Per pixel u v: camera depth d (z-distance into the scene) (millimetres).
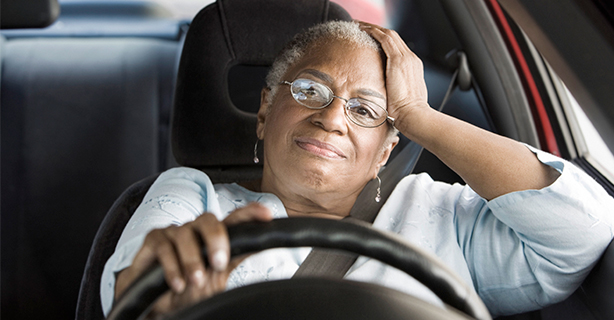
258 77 1807
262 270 1151
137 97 2395
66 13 2516
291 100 1244
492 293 1278
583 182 1157
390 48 1285
